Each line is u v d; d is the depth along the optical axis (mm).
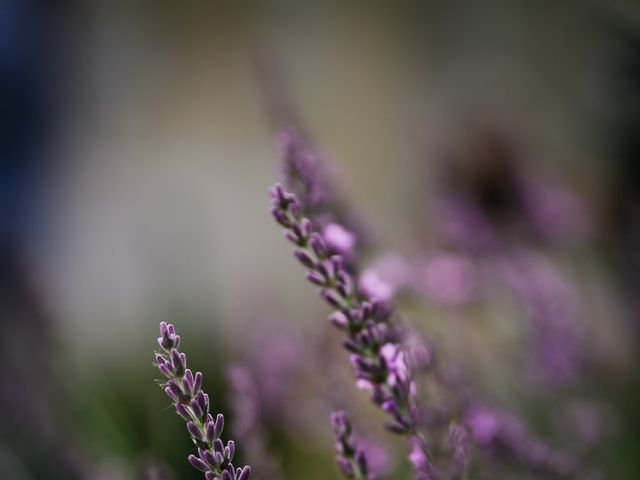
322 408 578
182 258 899
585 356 670
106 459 611
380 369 387
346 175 508
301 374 684
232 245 1699
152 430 631
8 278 727
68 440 610
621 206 880
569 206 818
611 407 663
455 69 1773
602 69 1353
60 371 674
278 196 390
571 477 501
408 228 967
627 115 1314
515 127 1397
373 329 387
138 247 1537
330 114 1886
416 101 1825
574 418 626
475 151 1073
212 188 1839
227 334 769
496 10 1690
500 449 489
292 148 448
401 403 388
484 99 1556
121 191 1880
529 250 755
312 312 808
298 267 1367
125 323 1313
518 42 1626
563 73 1482
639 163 1281
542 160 1111
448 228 724
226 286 1213
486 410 500
